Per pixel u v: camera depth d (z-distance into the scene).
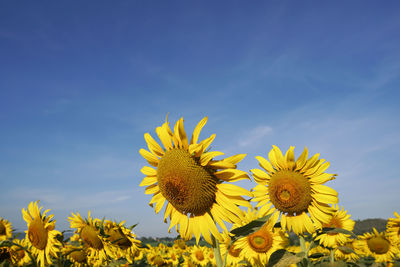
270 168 1.17
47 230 1.30
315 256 1.04
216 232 0.89
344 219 1.42
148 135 0.99
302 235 1.08
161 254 2.17
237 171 0.89
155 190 1.00
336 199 1.08
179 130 0.91
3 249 1.39
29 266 1.30
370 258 1.71
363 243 1.79
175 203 0.92
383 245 1.71
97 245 1.33
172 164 0.91
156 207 0.99
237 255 1.43
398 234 1.66
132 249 1.38
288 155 1.12
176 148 0.94
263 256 1.32
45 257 1.32
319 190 1.10
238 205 0.89
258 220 0.89
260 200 1.16
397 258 1.67
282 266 1.01
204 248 2.16
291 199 1.10
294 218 1.10
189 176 0.89
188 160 0.91
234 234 0.90
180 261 2.17
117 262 1.57
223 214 0.90
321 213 1.08
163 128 0.96
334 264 1.04
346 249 1.15
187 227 0.93
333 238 1.35
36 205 1.33
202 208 0.91
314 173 1.12
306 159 1.11
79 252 1.36
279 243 1.33
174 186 0.90
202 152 0.90
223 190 0.90
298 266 1.14
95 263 1.32
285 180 1.12
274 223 1.12
